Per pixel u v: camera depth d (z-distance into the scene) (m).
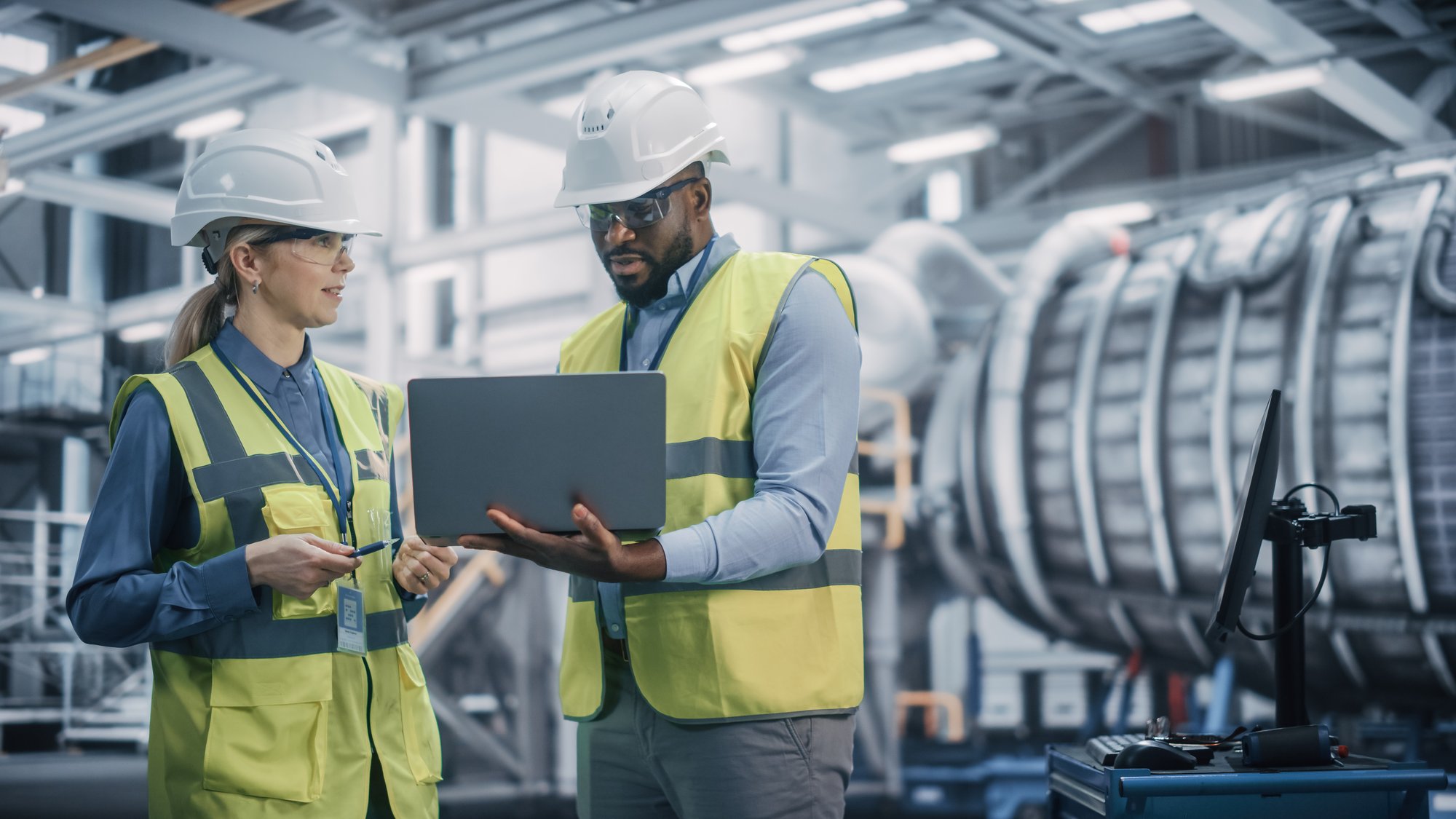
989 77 7.00
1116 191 6.74
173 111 6.33
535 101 7.70
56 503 6.06
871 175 7.41
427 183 8.26
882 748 6.18
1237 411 5.44
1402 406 4.99
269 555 1.46
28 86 6.05
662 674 1.59
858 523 1.70
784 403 1.58
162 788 1.53
